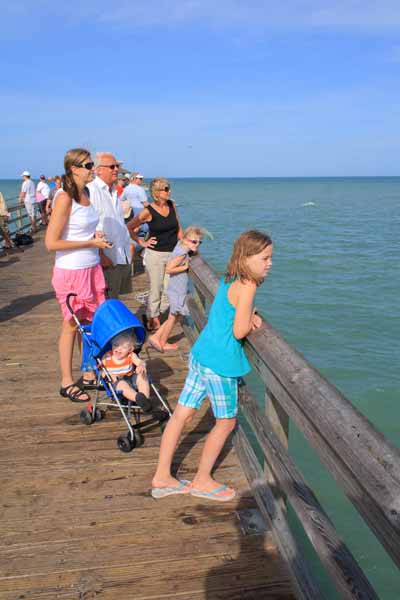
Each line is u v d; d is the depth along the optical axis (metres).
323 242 33.16
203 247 30.03
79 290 3.87
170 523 2.71
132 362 3.78
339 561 1.75
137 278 9.53
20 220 15.27
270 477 2.68
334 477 1.62
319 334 14.07
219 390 2.68
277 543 2.46
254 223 47.47
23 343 5.84
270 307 16.78
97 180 4.75
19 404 4.18
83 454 3.41
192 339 4.95
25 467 3.26
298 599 2.15
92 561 2.45
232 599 2.22
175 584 2.30
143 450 3.46
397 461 1.32
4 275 10.13
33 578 2.35
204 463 2.88
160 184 5.64
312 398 1.79
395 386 10.52
